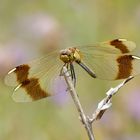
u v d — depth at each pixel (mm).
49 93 1445
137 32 1779
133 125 1688
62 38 1745
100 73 1442
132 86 1713
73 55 1437
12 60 1703
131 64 1443
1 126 1693
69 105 1708
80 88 1721
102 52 1442
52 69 1442
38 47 1745
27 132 1698
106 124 1681
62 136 1700
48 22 1767
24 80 1444
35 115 1704
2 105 1693
